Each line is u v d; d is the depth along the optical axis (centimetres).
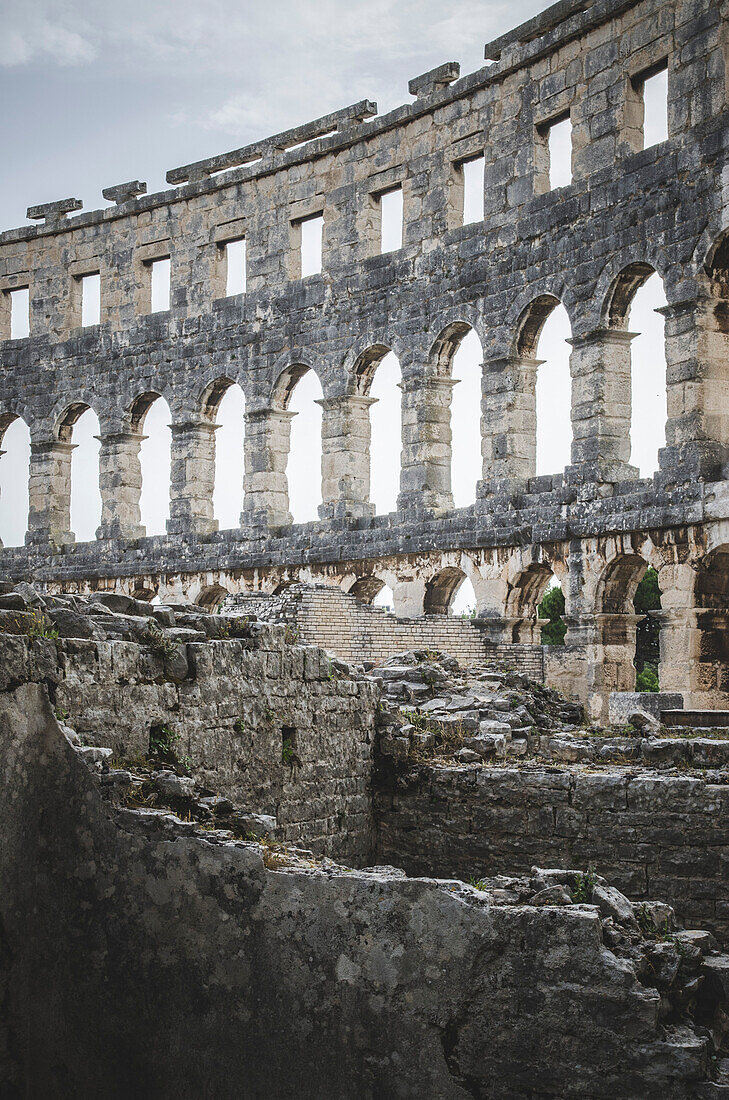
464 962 1270
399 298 4697
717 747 2012
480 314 4384
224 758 1733
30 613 1517
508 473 4262
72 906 1420
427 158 4641
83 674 1510
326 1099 1302
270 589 5041
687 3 3678
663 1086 1209
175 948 1370
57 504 5997
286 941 1329
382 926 1296
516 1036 1253
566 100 4119
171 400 5528
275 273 5212
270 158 5225
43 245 6122
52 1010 1425
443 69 4591
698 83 3641
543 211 4162
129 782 1443
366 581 4769
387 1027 1288
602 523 3819
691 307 3619
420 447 4578
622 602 3919
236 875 1349
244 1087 1334
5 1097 1426
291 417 5256
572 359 4034
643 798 1877
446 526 4384
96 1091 1402
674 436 3650
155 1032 1377
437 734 2173
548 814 1942
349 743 2042
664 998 1259
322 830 1947
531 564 4088
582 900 1323
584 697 3853
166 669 1655
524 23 4247
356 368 4875
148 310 5791
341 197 4972
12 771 1409
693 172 3634
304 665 1938
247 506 5209
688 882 1836
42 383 6034
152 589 5531
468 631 3694
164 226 5653
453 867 2019
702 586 3572
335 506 4869
